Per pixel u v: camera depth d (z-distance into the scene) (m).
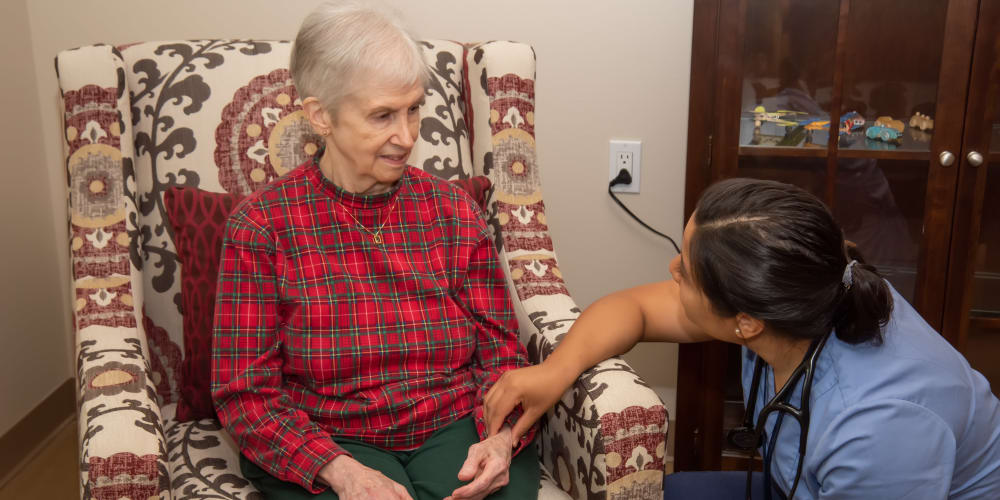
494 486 1.12
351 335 1.16
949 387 0.93
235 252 1.12
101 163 1.38
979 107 1.56
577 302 2.20
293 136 1.44
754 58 1.65
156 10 2.04
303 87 1.11
